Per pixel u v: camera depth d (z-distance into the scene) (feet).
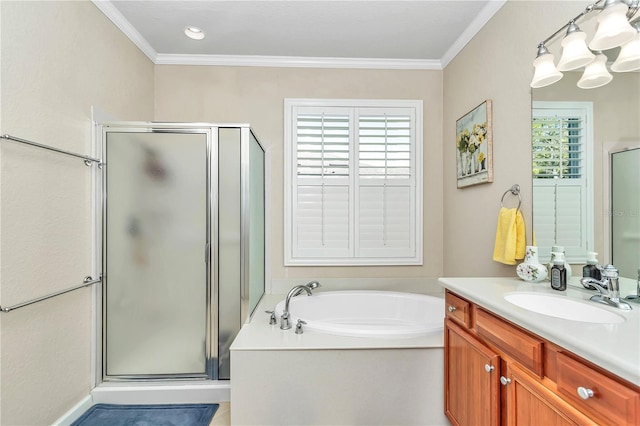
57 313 5.02
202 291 6.22
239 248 6.26
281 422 5.02
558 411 2.66
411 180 8.62
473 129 6.75
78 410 5.48
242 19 6.74
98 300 5.98
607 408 2.24
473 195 6.90
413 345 5.09
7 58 4.12
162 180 6.15
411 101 8.59
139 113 7.55
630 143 3.47
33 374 4.55
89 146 5.78
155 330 6.15
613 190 3.68
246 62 8.39
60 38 5.04
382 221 8.60
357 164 8.52
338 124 8.52
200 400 6.05
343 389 5.04
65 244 5.16
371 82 8.61
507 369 3.43
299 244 8.50
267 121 8.49
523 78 5.23
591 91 3.94
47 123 4.79
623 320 3.10
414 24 6.89
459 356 4.50
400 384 5.07
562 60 3.84
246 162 6.26
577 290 4.09
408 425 5.09
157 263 6.15
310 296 7.89
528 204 5.12
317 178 8.48
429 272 8.70
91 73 5.82
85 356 5.72
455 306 4.65
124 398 5.93
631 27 3.21
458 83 7.66
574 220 4.16
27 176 4.42
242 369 5.00
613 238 3.68
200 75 8.39
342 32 7.23
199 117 8.39
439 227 8.70
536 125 4.85
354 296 8.06
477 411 3.99
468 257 7.14
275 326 6.02
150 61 8.08
